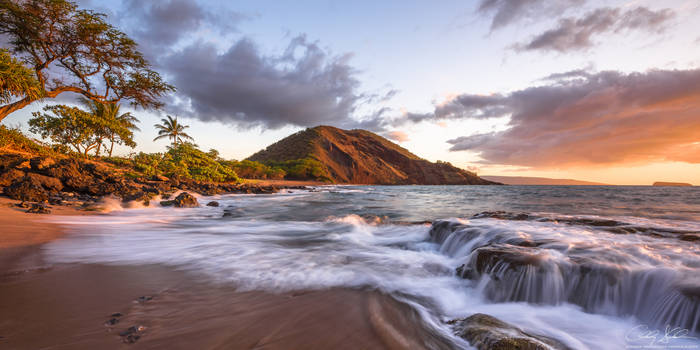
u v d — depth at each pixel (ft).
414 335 7.43
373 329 7.63
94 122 79.92
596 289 10.02
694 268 10.40
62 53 50.11
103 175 48.34
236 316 8.05
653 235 17.04
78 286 9.91
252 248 17.61
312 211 45.19
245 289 10.41
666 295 8.88
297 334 7.14
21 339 6.32
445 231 19.61
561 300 10.23
